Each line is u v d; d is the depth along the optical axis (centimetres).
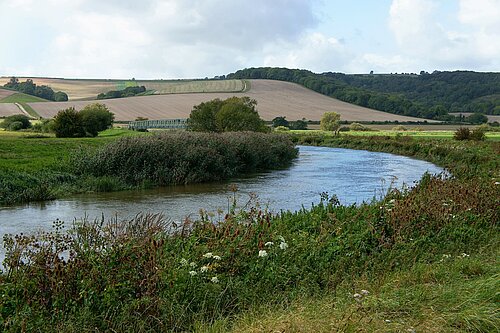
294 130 9519
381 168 3331
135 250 704
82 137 5191
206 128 5453
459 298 604
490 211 1124
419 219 1020
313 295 700
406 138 5969
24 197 1967
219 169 2753
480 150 3903
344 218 1084
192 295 657
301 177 2820
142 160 2559
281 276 734
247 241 808
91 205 1877
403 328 529
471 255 880
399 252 871
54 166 2486
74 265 665
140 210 1753
